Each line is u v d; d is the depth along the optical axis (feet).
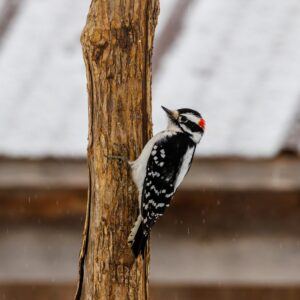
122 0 33.99
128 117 34.68
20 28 50.67
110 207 34.68
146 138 35.06
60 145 45.32
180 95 46.14
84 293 35.04
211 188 44.75
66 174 45.32
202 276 47.65
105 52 34.19
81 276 35.17
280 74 46.93
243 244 47.19
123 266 34.50
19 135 45.78
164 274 47.73
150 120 35.29
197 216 47.01
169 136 38.32
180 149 38.04
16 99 47.44
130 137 34.78
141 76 34.68
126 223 34.68
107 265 34.55
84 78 48.14
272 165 44.01
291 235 46.93
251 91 46.24
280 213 46.60
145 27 34.42
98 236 34.68
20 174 45.44
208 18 49.75
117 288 34.47
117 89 34.47
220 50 48.14
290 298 53.21
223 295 53.42
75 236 47.73
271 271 47.34
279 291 53.21
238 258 47.37
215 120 45.09
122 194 34.71
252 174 44.21
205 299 53.21
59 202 46.55
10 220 47.39
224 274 47.62
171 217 47.19
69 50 49.37
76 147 45.19
